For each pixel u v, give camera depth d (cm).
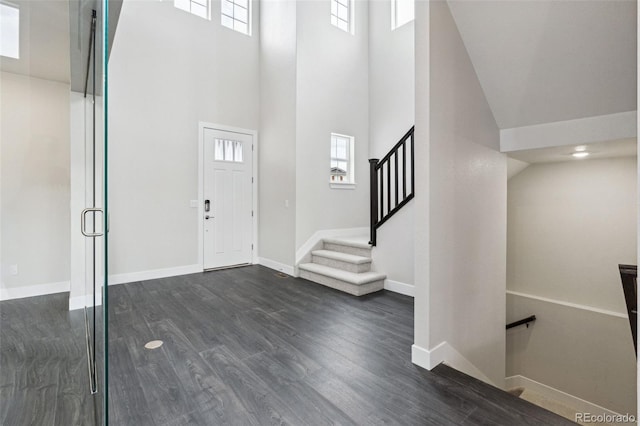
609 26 200
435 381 201
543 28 217
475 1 226
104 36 137
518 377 437
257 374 207
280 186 493
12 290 333
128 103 419
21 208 334
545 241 416
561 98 250
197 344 249
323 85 500
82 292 296
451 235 238
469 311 262
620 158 357
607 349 365
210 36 488
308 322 295
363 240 463
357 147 549
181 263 464
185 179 466
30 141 335
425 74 215
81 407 178
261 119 536
